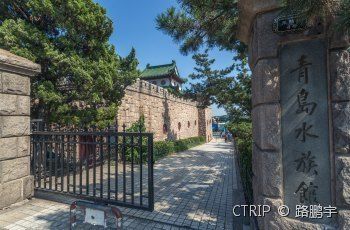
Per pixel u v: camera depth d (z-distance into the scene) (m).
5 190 4.50
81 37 7.93
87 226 3.92
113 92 9.04
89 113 7.99
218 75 12.43
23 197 4.89
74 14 7.34
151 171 3.89
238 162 8.82
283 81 2.68
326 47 2.54
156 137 17.33
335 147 2.42
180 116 23.28
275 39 2.69
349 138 2.35
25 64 4.85
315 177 2.53
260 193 2.85
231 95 11.28
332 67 2.46
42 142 5.16
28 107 5.08
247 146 6.52
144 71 28.89
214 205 5.12
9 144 4.61
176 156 14.67
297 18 2.33
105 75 7.99
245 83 10.43
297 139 2.61
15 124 4.74
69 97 7.80
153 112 16.98
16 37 6.61
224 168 10.08
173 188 6.62
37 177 5.57
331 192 2.47
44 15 7.29
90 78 7.43
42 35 6.98
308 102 2.58
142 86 15.36
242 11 3.00
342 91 2.40
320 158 2.52
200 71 12.63
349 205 2.34
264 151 2.70
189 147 20.86
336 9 1.95
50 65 7.39
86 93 7.77
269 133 2.67
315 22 2.42
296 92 2.63
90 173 8.33
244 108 11.05
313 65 2.58
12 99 4.68
